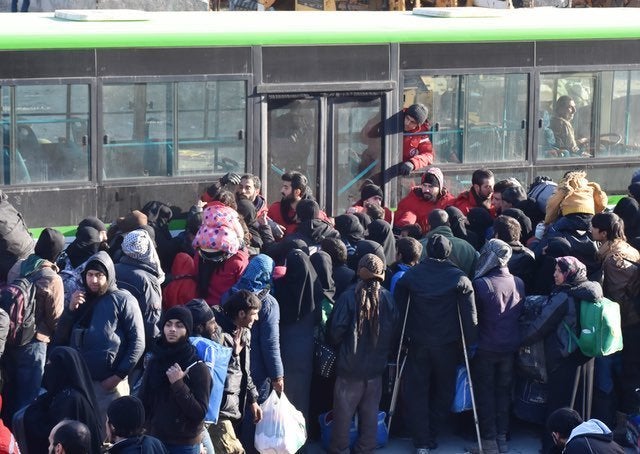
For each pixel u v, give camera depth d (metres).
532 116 15.12
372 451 11.24
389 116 14.39
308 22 14.12
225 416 9.69
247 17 14.42
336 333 10.87
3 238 11.10
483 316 11.35
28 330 10.05
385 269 11.80
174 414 8.77
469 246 12.02
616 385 12.22
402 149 14.55
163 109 13.09
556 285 11.41
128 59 12.82
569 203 12.25
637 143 15.78
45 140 12.51
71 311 9.92
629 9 17.31
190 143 13.28
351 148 14.27
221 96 13.38
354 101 14.21
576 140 15.44
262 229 12.50
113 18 13.21
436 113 14.66
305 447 11.31
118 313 9.87
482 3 19.25
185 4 17.62
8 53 12.23
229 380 9.69
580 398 11.66
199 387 8.77
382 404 11.89
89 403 8.67
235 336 9.77
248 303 9.71
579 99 15.39
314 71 13.88
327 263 11.23
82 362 8.77
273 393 10.45
